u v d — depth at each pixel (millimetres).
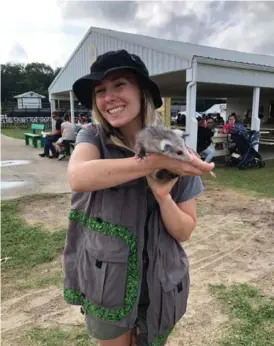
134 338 1801
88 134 1710
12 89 82812
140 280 1644
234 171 10969
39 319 3271
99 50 15859
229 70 11266
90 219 1660
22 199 7250
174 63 11055
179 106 54188
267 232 5422
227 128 12305
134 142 1711
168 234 1716
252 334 2990
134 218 1613
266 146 19375
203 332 3029
